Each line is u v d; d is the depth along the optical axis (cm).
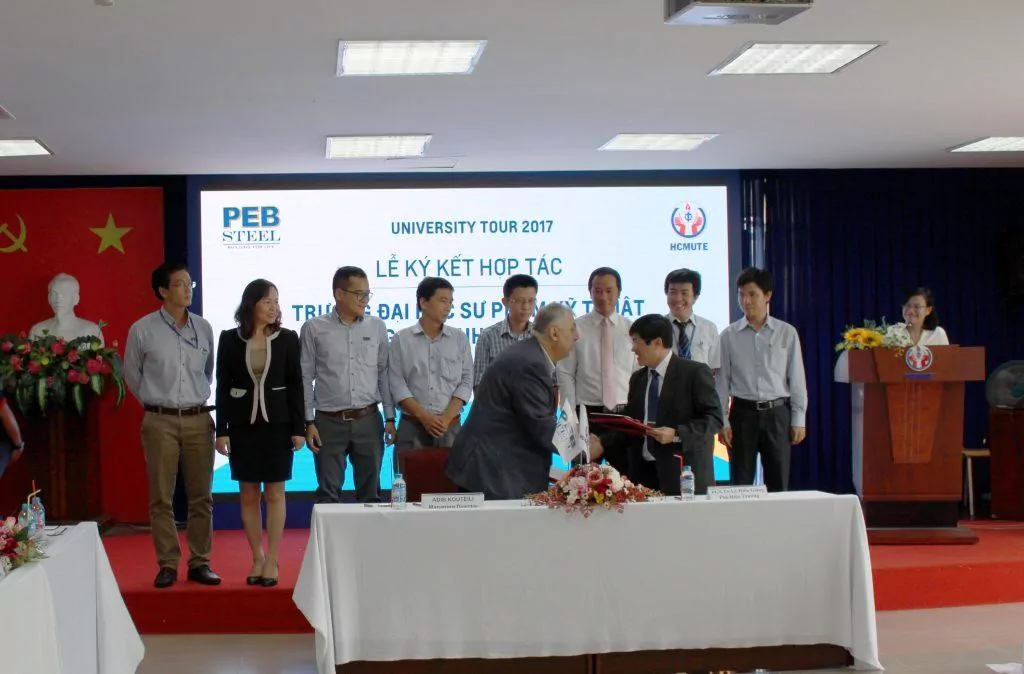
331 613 416
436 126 644
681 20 378
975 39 498
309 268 778
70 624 358
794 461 823
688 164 786
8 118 598
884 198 830
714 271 807
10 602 296
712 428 485
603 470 428
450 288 597
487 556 422
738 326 627
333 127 639
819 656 447
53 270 767
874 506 644
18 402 686
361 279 579
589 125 653
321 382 579
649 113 627
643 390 504
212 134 647
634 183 802
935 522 645
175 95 560
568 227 798
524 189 795
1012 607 569
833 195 826
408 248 785
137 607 526
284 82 541
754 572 437
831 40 496
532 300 609
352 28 462
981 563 578
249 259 774
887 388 636
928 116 648
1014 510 750
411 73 531
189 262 770
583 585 426
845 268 828
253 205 775
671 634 431
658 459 491
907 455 639
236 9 434
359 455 585
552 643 424
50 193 768
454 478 454
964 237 836
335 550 418
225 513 752
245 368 535
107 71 515
